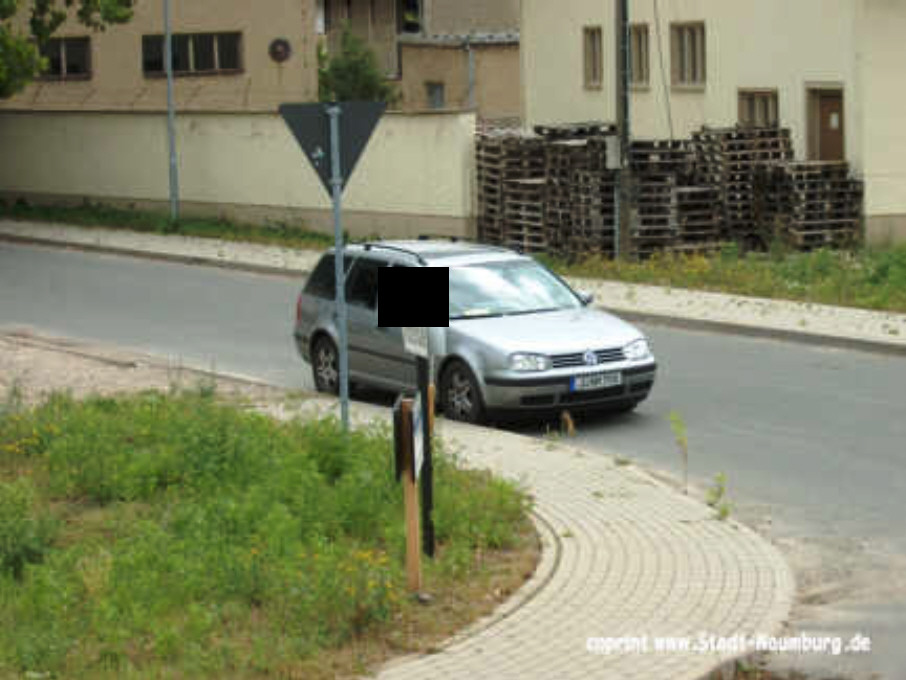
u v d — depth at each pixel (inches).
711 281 1249.4
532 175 1494.8
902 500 602.2
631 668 402.3
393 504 557.3
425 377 478.6
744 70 1589.6
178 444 637.9
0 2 1774.1
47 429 682.2
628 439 736.3
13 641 420.5
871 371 900.0
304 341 896.9
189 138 1886.1
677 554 512.4
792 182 1398.9
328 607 438.9
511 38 2474.2
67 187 2076.8
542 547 525.3
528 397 747.4
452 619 447.2
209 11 2287.2
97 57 2266.2
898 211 1434.5
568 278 1326.3
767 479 645.3
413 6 2630.4
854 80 1422.2
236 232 1753.2
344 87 2466.8
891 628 452.4
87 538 535.5
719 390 856.9
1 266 1590.8
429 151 1594.5
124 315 1234.6
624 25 1323.8
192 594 460.1
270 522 517.3
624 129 1341.0
